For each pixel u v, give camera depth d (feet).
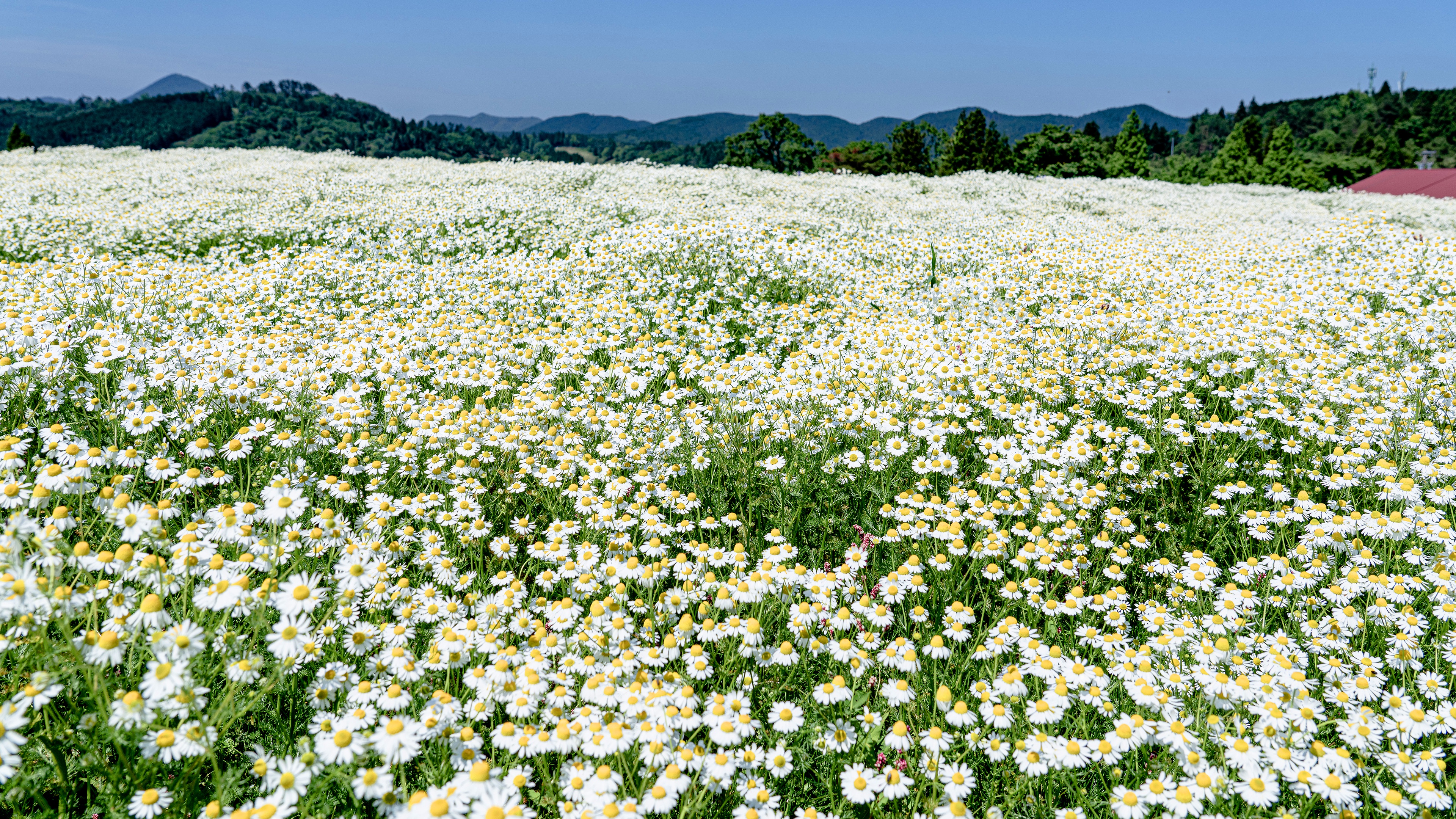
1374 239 35.06
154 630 8.68
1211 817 8.59
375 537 12.35
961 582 13.39
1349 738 9.50
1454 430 17.07
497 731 9.29
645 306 27.25
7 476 11.81
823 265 33.19
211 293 25.17
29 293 22.09
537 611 11.65
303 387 17.21
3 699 8.65
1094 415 19.57
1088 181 87.20
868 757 9.93
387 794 8.21
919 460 16.37
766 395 19.45
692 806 8.58
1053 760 9.23
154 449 14.34
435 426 16.35
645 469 15.94
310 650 9.73
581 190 60.39
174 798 8.21
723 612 11.77
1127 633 12.07
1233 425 18.02
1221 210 64.13
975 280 32.09
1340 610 11.65
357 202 49.24
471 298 27.55
